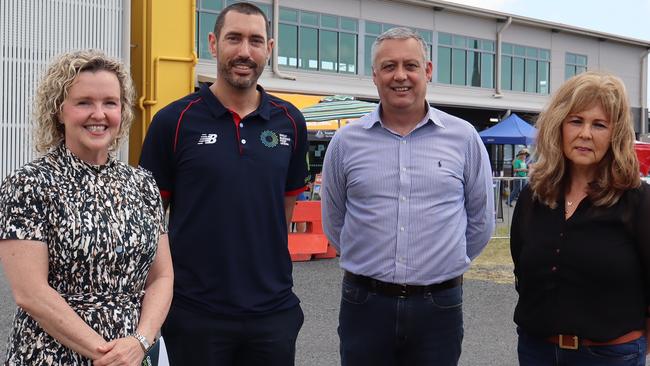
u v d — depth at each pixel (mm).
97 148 2619
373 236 3682
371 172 3709
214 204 3312
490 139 20391
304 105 13398
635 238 2883
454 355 3738
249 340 3391
